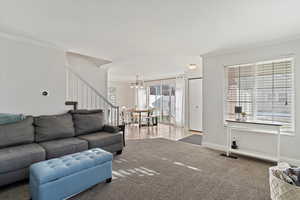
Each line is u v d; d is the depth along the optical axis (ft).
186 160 10.39
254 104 11.46
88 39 9.95
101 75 17.02
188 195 6.62
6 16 7.22
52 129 9.61
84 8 6.56
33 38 9.83
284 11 6.70
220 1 6.03
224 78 12.44
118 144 11.23
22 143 8.55
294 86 9.60
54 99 11.24
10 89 9.45
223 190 7.00
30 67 10.18
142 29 8.54
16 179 7.02
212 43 10.65
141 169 9.02
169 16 7.18
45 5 6.34
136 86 26.81
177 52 12.62
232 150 11.09
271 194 5.92
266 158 9.73
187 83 21.65
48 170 5.82
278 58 10.11
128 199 6.32
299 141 9.39
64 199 6.05
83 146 9.36
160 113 26.81
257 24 7.92
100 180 7.20
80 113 11.84
